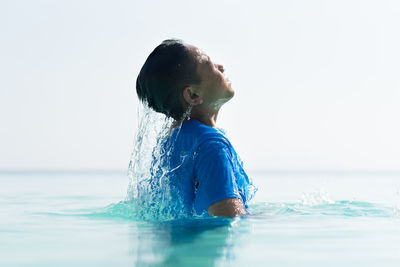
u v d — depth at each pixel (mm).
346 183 11195
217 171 1723
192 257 1172
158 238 1444
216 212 1696
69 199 4070
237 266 1089
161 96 1899
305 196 3369
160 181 1917
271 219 1866
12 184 8703
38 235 1563
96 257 1187
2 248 1330
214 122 2062
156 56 1926
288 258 1184
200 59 1912
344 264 1138
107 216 2156
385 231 1646
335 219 1964
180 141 1876
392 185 9539
